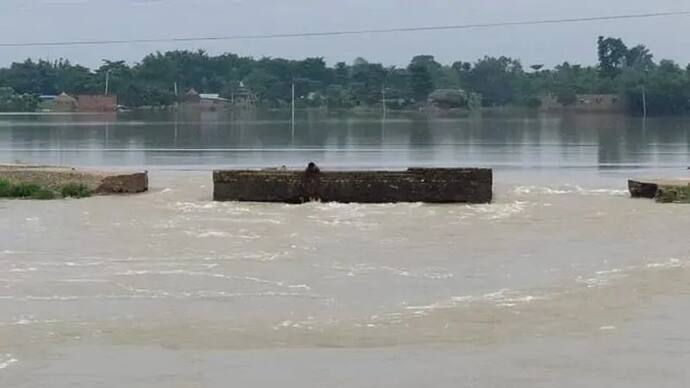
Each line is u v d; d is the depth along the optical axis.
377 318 23.72
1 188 51.09
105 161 86.56
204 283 27.98
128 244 35.34
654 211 45.00
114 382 18.75
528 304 25.20
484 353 20.66
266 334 22.22
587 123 196.50
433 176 48.53
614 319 23.59
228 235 37.62
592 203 48.56
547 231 39.12
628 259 32.25
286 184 49.12
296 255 32.97
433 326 22.95
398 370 19.45
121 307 24.94
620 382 18.70
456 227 40.28
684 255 32.97
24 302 25.42
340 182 49.00
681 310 24.45
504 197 51.50
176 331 22.50
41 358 20.30
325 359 20.23
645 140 127.19
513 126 182.88
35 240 36.44
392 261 31.97
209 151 103.69
